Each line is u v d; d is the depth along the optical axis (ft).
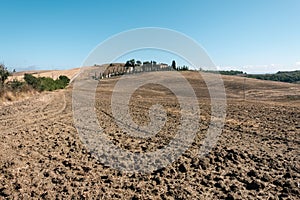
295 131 39.70
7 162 26.25
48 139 36.09
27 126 44.21
